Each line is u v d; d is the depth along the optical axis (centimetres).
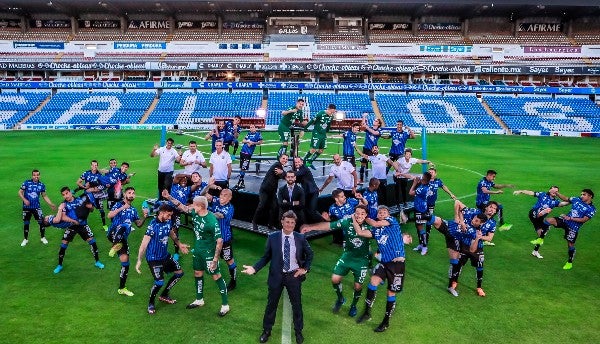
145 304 835
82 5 5272
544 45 5628
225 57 5631
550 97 5272
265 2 5119
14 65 5041
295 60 5616
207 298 866
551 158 2891
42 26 5800
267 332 711
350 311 802
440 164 2592
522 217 1491
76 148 3064
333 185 1385
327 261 1080
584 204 1034
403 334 741
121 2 5122
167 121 4669
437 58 5675
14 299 844
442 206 1631
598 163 2700
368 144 1527
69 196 968
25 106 4794
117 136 3859
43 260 1052
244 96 5206
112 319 775
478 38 5841
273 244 707
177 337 719
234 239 1229
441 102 5200
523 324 781
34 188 1138
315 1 5044
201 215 762
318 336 729
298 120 1350
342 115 1455
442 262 1078
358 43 5725
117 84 4988
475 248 861
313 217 1085
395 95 5341
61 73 5609
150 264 784
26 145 3180
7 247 1136
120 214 891
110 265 1027
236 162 1881
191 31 5866
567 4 4991
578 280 980
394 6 5312
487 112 5012
